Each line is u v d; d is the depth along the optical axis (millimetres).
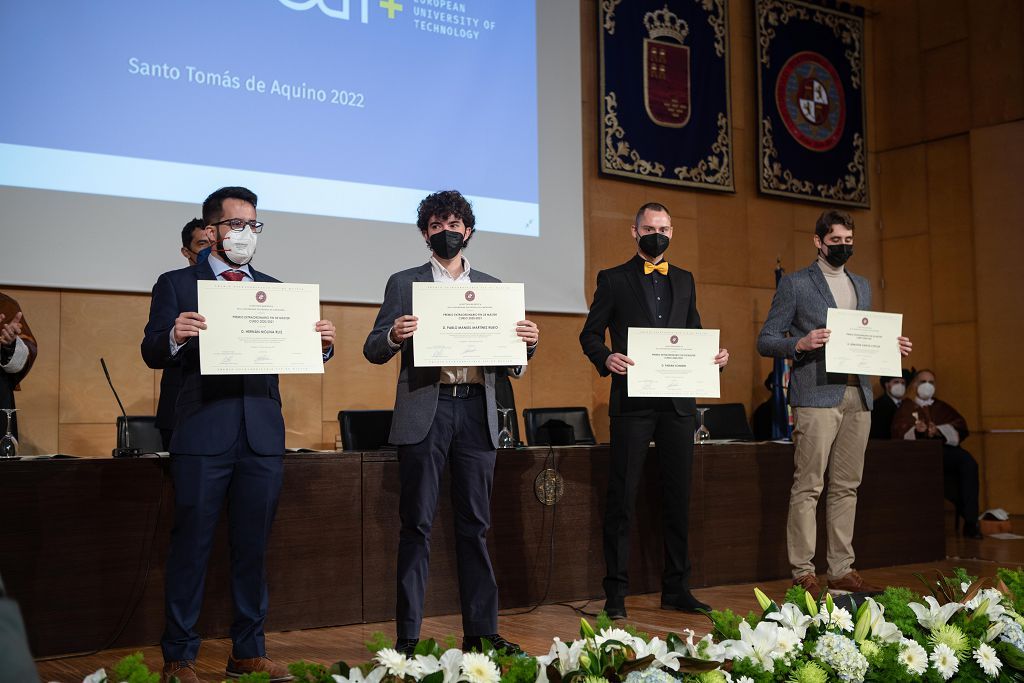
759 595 1814
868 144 8133
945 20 7773
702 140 7074
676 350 3709
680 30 7047
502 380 4309
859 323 4059
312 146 5352
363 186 5496
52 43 4699
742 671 1612
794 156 7570
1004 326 7355
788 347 4172
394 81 5637
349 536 3656
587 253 6586
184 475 2709
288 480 3553
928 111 7867
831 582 4293
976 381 7504
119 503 3266
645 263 3900
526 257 6078
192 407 2750
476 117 5922
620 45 6777
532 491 4043
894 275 8031
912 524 5188
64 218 4719
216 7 5109
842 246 4254
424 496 2887
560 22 6328
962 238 7648
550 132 6227
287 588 3518
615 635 1629
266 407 2834
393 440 2914
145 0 4926
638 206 6848
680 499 3795
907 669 1701
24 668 735
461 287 2906
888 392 7109
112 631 3225
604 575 4191
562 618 3705
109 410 4949
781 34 7602
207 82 5070
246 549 2777
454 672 1505
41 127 4672
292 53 5320
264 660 2750
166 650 2656
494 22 6035
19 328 3762
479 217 5906
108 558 3232
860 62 8008
